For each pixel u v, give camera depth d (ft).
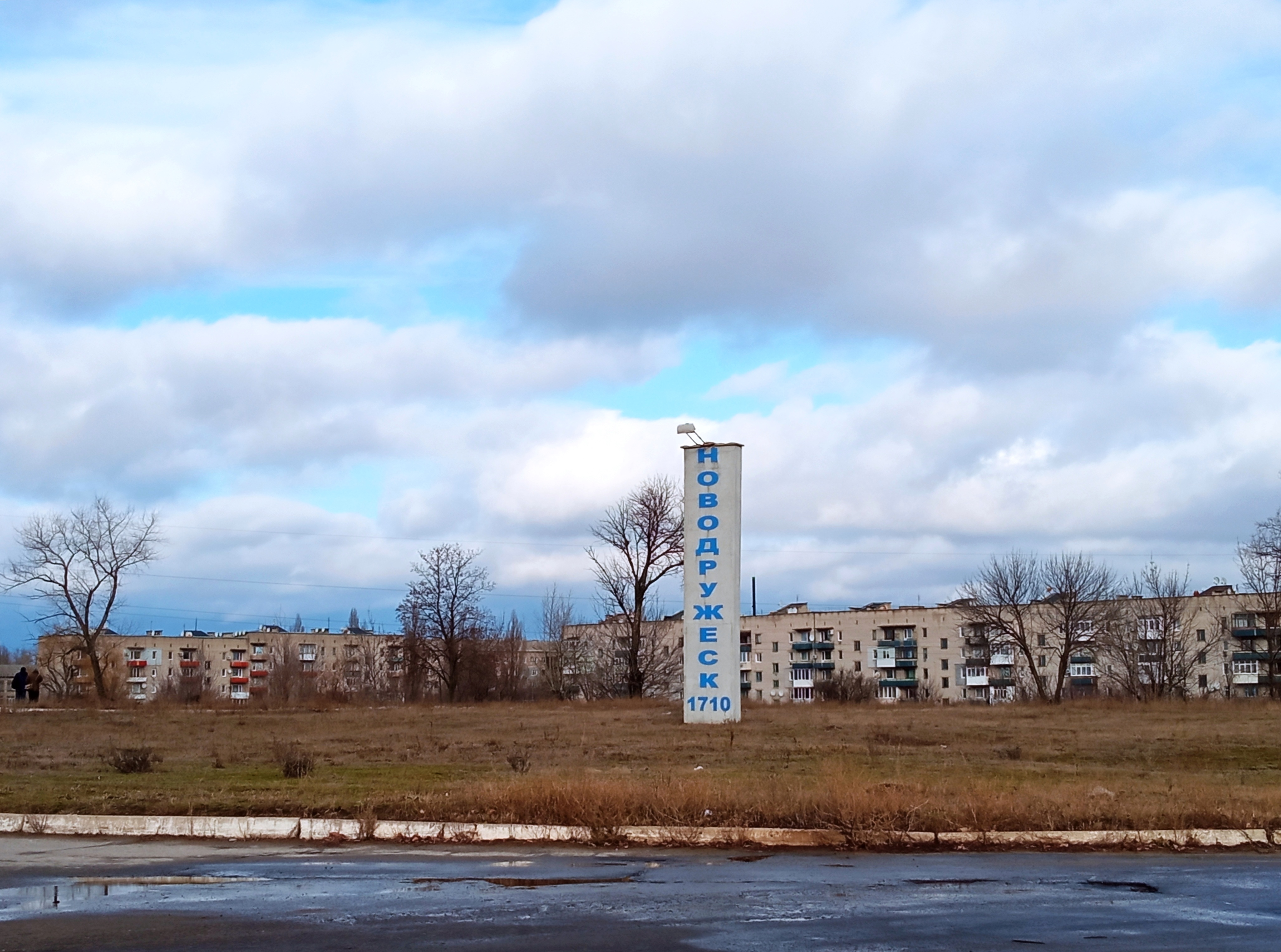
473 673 256.11
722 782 49.96
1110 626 257.55
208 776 59.62
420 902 30.27
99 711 159.53
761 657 406.62
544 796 43.93
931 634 382.83
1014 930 26.89
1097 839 40.65
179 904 30.04
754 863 37.14
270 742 87.35
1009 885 33.12
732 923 27.61
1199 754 75.31
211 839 42.04
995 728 98.84
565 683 282.15
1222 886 33.04
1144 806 44.16
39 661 298.15
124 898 30.99
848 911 29.17
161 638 456.04
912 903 30.27
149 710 162.09
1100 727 101.14
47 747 84.48
